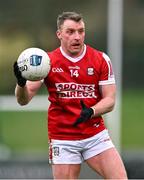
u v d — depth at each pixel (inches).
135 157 1386.6
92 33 1638.8
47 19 1592.0
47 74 788.0
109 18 1497.3
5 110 1492.4
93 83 800.9
